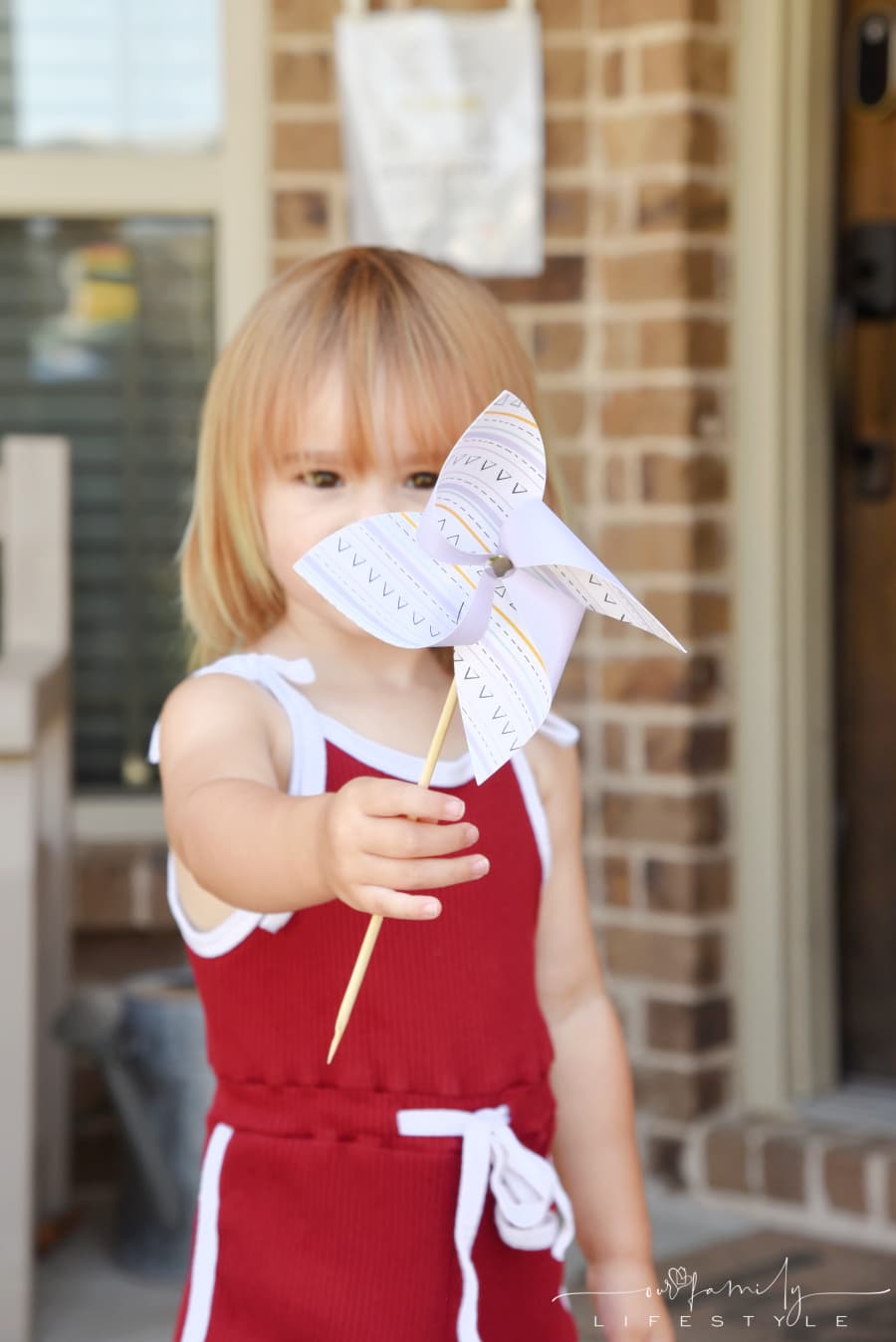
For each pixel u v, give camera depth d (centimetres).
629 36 293
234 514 135
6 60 323
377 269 135
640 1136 301
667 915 299
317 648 135
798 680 304
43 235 327
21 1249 236
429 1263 121
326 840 95
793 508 302
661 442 295
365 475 130
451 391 131
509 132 296
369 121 297
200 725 124
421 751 130
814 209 301
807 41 298
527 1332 125
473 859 93
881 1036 311
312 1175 122
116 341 329
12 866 235
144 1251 267
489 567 101
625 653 300
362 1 295
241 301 317
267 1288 121
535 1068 129
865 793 312
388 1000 123
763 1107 304
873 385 307
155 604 332
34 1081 241
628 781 301
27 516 285
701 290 293
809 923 307
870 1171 281
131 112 323
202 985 129
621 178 295
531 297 299
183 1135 261
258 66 314
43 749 281
